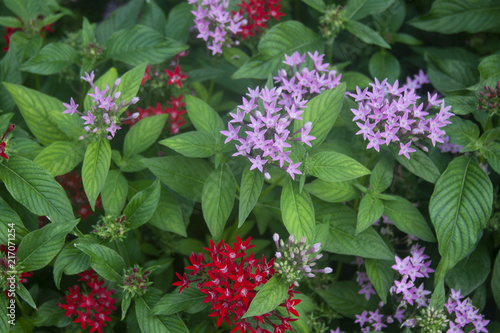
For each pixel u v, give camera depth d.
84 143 0.56
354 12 0.64
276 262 0.53
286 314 0.55
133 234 0.62
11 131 0.58
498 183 0.66
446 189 0.57
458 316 0.57
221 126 0.57
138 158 0.59
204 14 0.65
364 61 0.74
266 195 0.63
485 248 0.62
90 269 0.60
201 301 0.54
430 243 0.64
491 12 0.68
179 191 0.58
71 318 0.60
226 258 0.52
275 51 0.63
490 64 0.62
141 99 0.69
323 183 0.57
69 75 0.71
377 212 0.56
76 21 0.80
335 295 0.62
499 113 0.59
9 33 0.70
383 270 0.58
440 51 0.72
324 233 0.54
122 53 0.65
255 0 0.66
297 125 0.54
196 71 0.68
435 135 0.54
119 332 0.62
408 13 0.75
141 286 0.55
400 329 0.61
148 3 0.72
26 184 0.55
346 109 0.57
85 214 0.64
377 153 0.61
